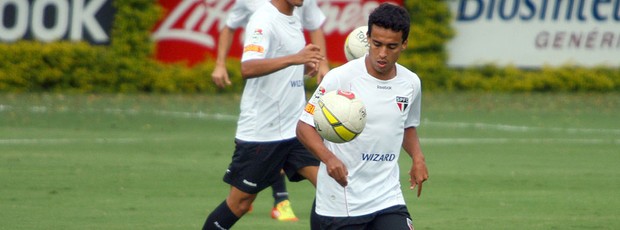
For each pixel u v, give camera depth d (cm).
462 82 9506
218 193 4162
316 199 2381
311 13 3528
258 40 2945
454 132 6500
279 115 3020
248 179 3005
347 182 2239
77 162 4972
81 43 8881
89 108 7625
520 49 9575
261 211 3809
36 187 4219
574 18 9512
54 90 8844
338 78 2297
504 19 9531
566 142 6041
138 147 5594
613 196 4175
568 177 4684
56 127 6456
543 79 9531
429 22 9438
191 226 3441
